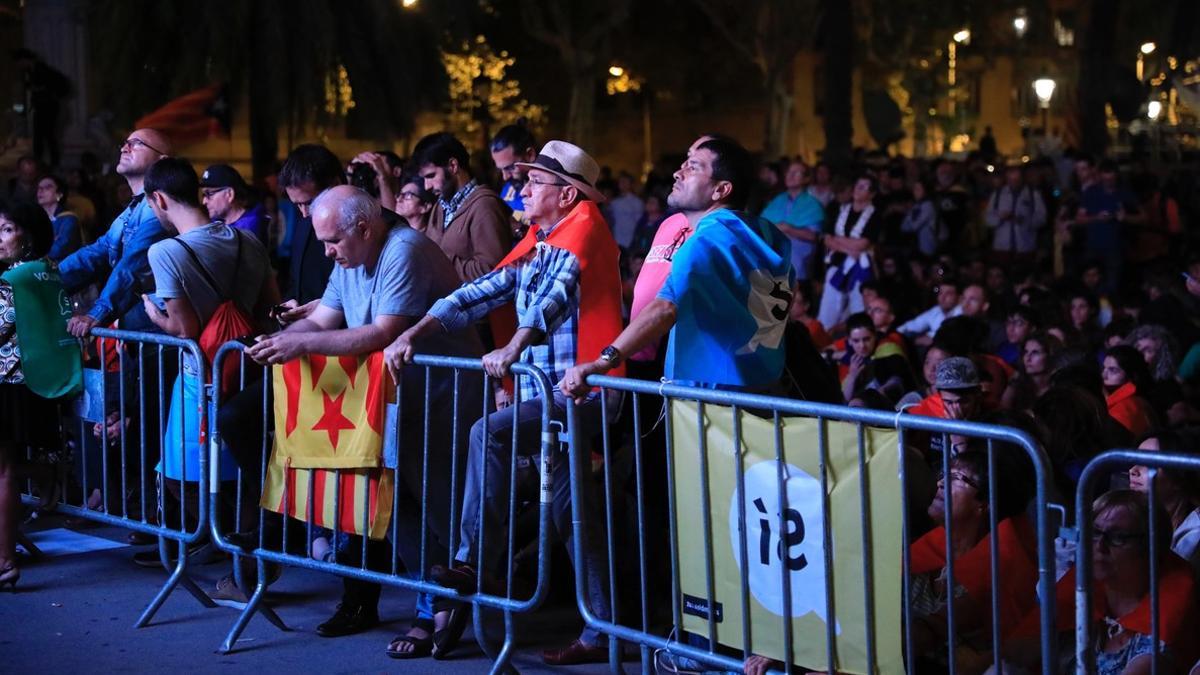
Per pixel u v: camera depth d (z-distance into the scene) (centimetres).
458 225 683
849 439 433
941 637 484
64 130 1905
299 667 565
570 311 546
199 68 1823
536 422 549
